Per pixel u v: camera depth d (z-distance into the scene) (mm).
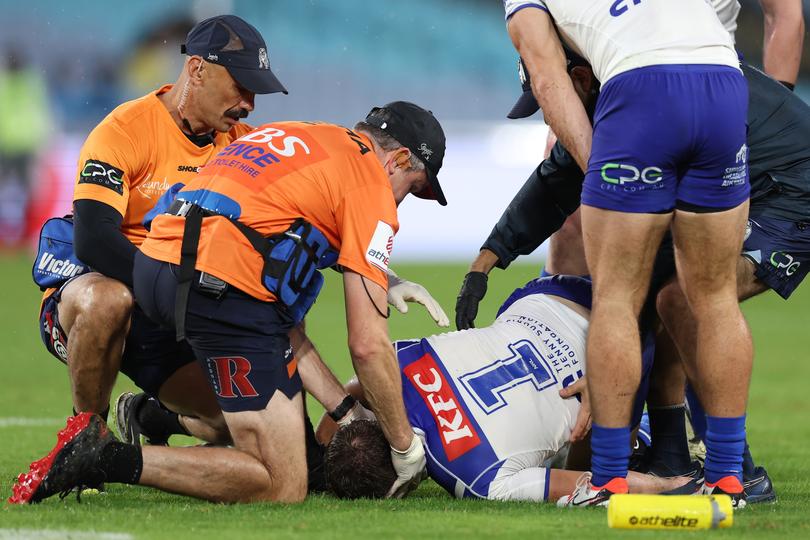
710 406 13531
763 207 15641
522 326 15281
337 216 14078
